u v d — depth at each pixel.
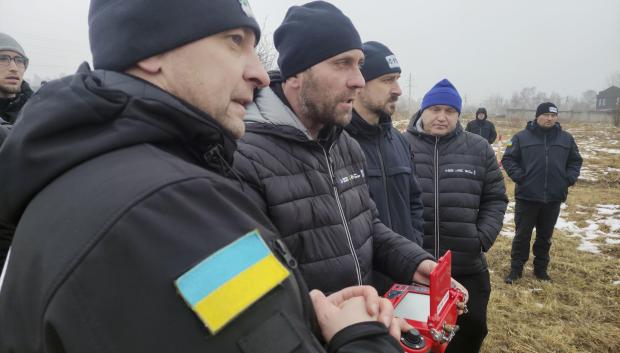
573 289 4.43
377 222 1.84
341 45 1.51
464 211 2.82
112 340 0.54
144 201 0.58
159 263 0.55
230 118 0.82
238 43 0.81
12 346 0.61
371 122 2.34
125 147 0.66
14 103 3.00
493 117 34.44
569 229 6.62
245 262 0.59
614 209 7.68
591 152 14.69
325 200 1.48
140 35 0.72
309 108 1.55
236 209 0.66
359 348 0.76
